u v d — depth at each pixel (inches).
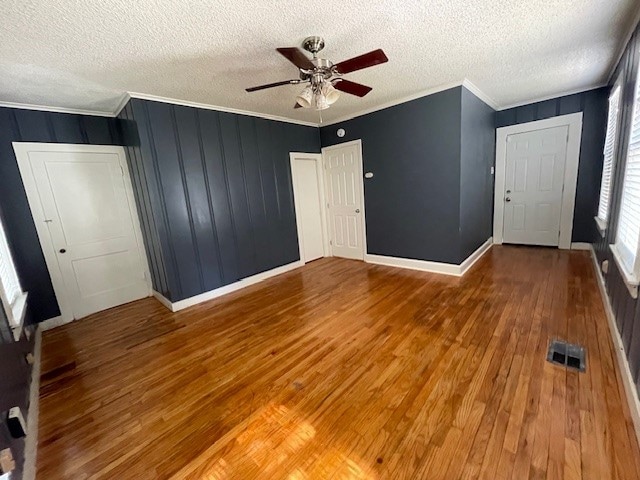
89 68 88.5
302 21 72.9
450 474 49.0
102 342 105.8
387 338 92.4
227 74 100.9
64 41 72.7
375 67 105.8
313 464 52.9
